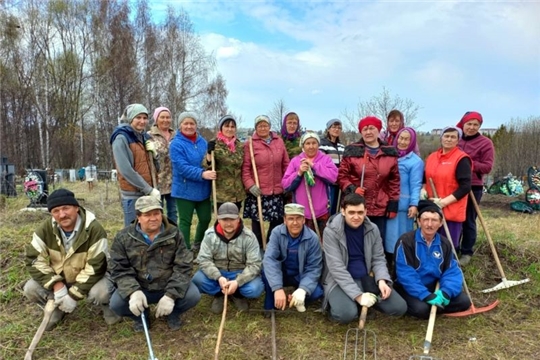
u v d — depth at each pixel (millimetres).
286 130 5383
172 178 4918
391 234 4461
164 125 5371
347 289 3625
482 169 4836
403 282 3791
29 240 5211
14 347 3340
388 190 4367
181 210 4691
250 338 3588
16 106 26375
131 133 4230
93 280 3535
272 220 4816
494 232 6285
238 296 3992
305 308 4117
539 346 3543
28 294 3570
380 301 3730
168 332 3652
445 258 3820
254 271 3807
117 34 23266
